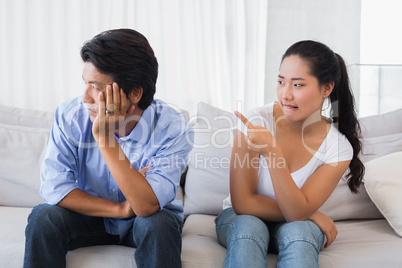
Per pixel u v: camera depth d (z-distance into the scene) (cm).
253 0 260
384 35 273
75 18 248
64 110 138
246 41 261
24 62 246
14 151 179
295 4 267
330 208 171
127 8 250
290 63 143
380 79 229
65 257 126
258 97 265
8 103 248
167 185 131
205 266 131
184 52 255
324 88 147
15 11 245
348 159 151
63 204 128
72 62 249
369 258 134
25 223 149
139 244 123
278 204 141
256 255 122
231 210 151
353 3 270
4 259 129
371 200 173
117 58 121
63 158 136
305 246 123
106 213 128
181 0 252
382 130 193
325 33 269
